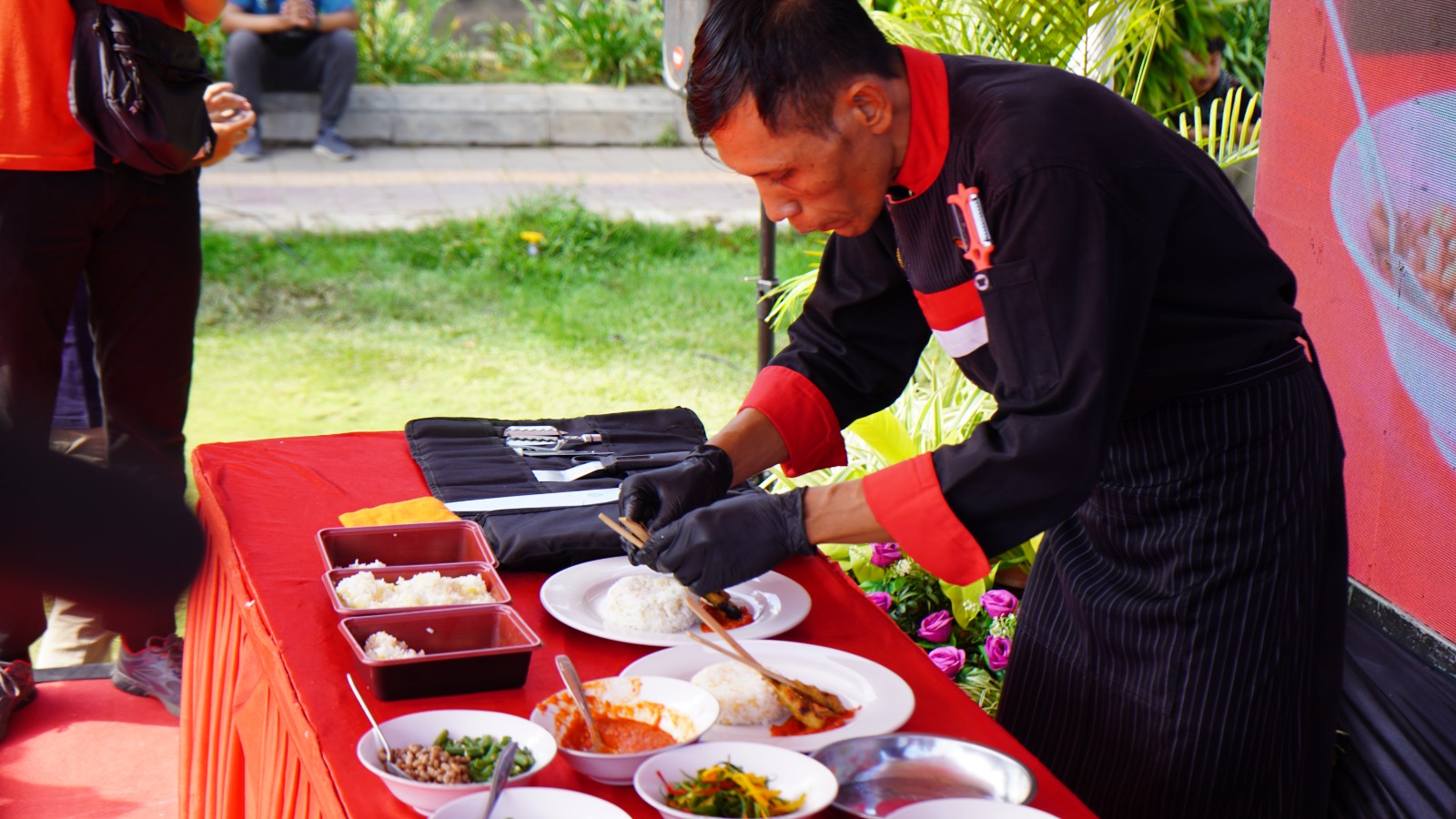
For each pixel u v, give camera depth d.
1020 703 1.88
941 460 1.38
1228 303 1.50
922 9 3.10
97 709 2.86
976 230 1.37
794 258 7.39
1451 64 1.98
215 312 6.23
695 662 1.46
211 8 2.76
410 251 7.19
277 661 1.47
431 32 10.73
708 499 1.66
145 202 2.74
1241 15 5.17
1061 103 1.37
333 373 5.59
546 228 7.37
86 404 3.12
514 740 1.24
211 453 2.18
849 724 1.34
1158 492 1.62
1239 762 1.62
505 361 5.86
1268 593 1.58
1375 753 1.97
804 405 1.78
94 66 2.54
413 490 2.05
